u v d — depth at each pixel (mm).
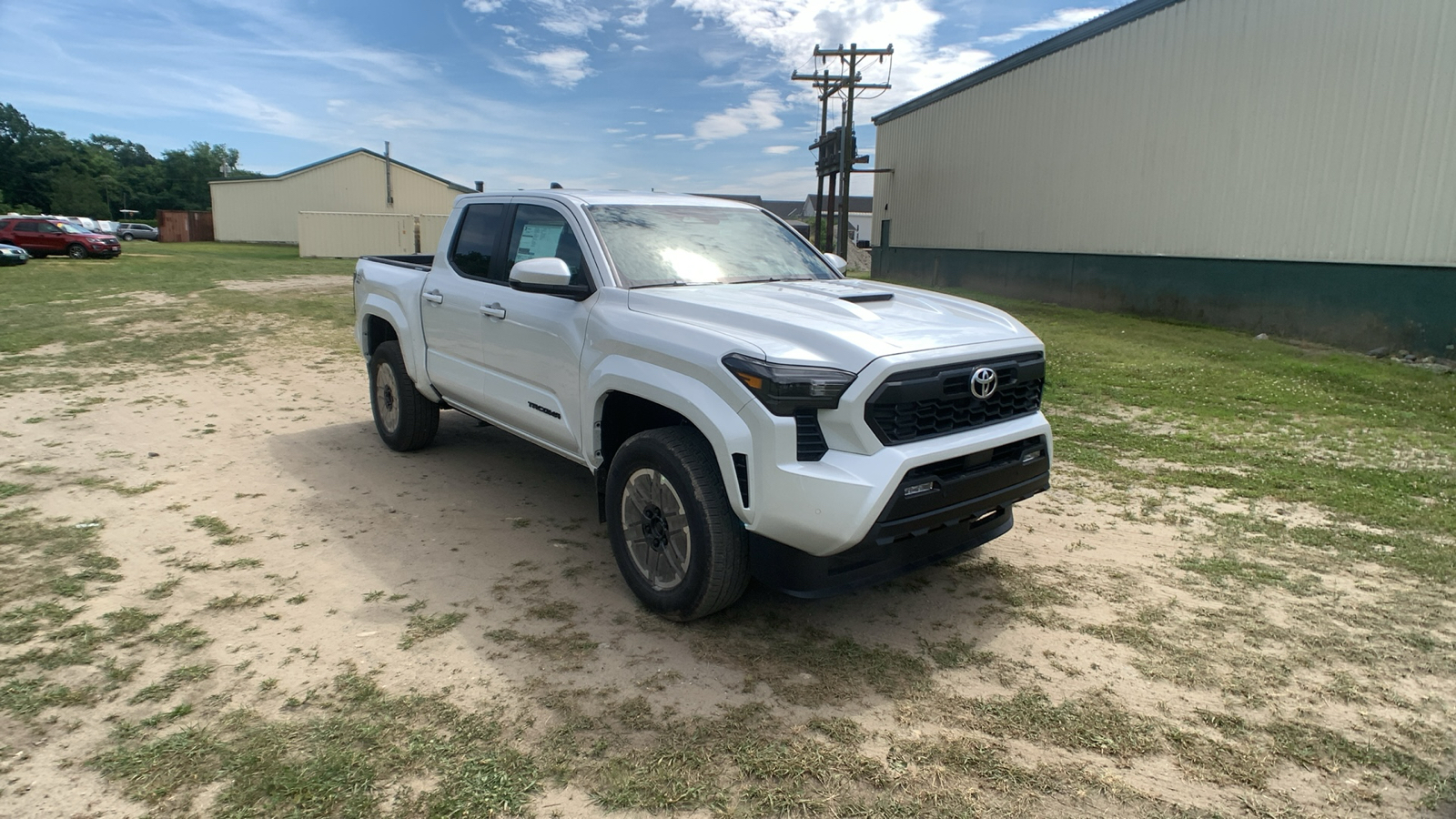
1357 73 12656
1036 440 3781
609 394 3904
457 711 2910
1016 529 4891
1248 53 14422
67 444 6199
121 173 120562
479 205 5324
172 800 2430
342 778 2537
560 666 3236
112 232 69312
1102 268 18281
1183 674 3268
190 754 2629
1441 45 11523
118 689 2986
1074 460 6363
